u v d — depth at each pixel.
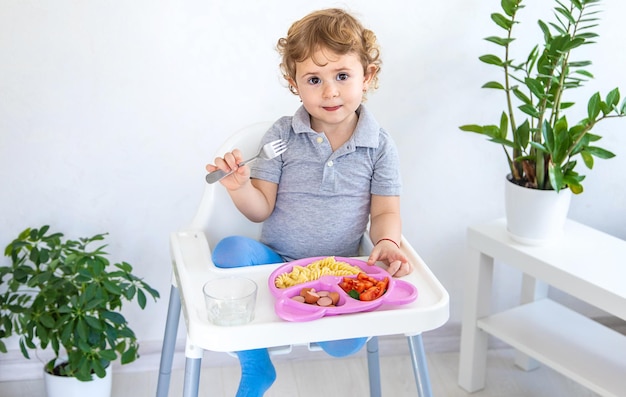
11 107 1.83
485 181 2.10
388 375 2.11
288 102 1.94
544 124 1.68
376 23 1.90
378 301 1.24
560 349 1.86
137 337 2.08
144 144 1.91
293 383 2.06
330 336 1.21
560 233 1.83
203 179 1.97
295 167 1.53
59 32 1.79
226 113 1.92
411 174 2.06
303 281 1.31
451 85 1.99
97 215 1.96
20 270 1.80
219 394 2.01
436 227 2.13
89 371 1.78
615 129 2.09
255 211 1.49
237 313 1.19
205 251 1.44
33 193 1.91
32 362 2.04
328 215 1.52
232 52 1.87
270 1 1.84
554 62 1.72
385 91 1.96
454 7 1.92
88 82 1.84
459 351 2.24
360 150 1.51
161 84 1.87
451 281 2.19
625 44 2.02
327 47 1.38
